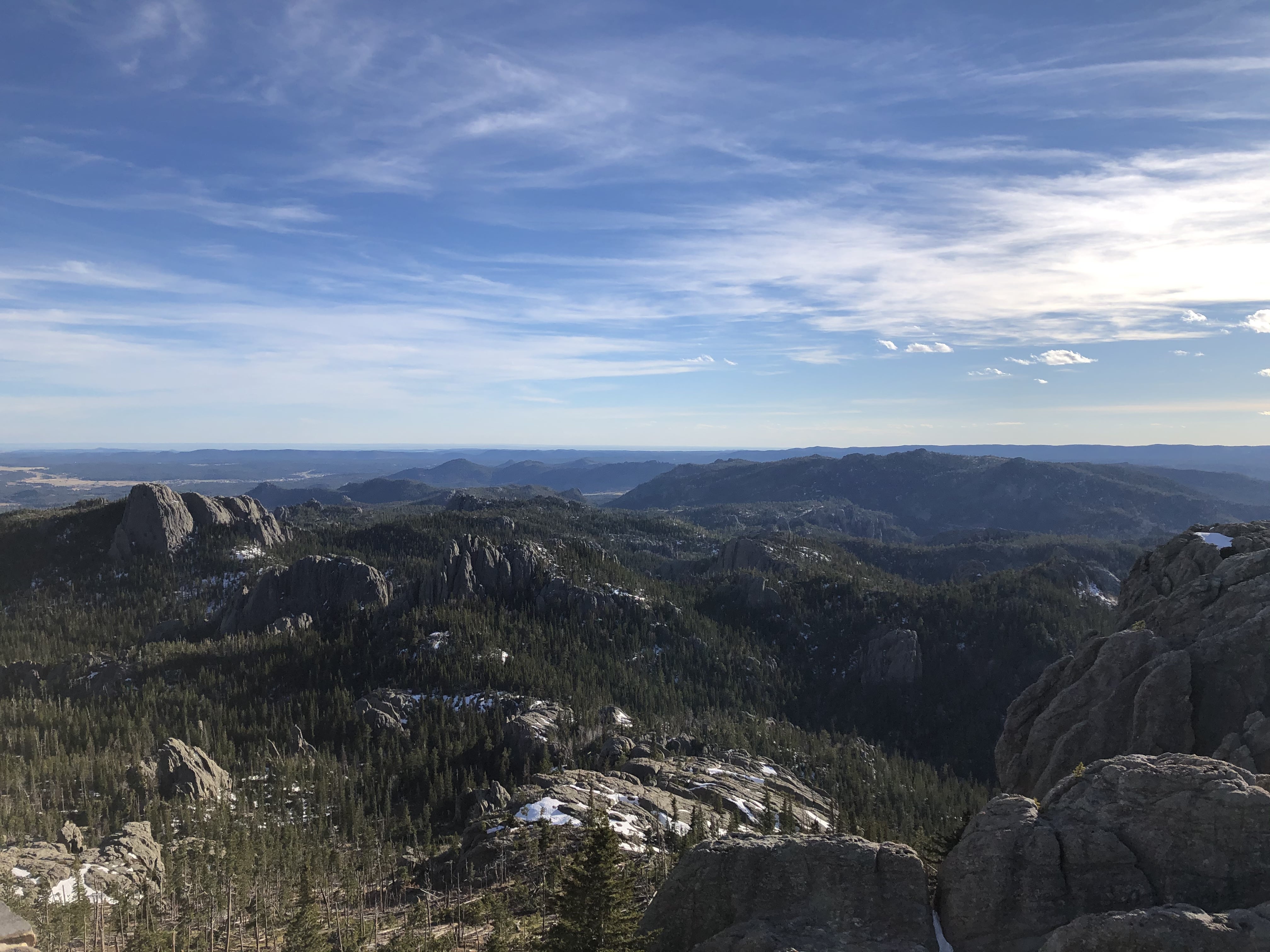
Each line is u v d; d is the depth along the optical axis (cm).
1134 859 4062
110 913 10894
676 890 4750
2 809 14850
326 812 17075
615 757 19788
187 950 9931
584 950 5212
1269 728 5522
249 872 12425
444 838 15938
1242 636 6231
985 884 4200
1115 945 3509
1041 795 6531
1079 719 6794
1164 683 6184
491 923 9675
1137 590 8625
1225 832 3947
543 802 14125
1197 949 3388
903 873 4428
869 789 19888
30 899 10456
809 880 4538
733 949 4275
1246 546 7569
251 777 18738
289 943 9488
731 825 13825
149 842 14275
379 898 12269
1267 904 3531
